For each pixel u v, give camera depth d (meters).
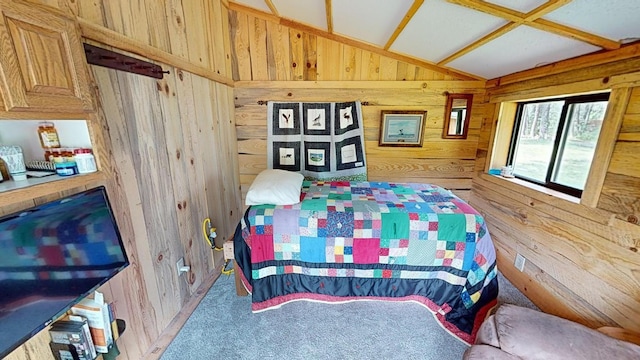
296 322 1.70
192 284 1.96
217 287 2.06
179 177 1.80
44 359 0.95
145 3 1.45
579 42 1.41
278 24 2.59
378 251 1.73
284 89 2.74
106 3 1.20
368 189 2.25
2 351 0.73
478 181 2.72
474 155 2.80
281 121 2.79
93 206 1.03
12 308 0.76
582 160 1.71
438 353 1.50
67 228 0.93
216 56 2.36
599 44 1.36
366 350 1.51
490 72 2.34
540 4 1.17
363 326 1.67
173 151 1.72
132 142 1.36
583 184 1.70
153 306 1.53
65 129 0.95
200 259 2.08
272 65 2.69
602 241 1.42
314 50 2.64
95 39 1.13
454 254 1.70
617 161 1.35
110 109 1.23
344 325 1.68
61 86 0.82
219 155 2.44
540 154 2.08
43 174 0.87
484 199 2.60
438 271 1.74
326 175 2.86
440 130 2.77
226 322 1.70
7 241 0.76
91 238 1.01
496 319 1.17
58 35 0.81
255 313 1.78
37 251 0.83
